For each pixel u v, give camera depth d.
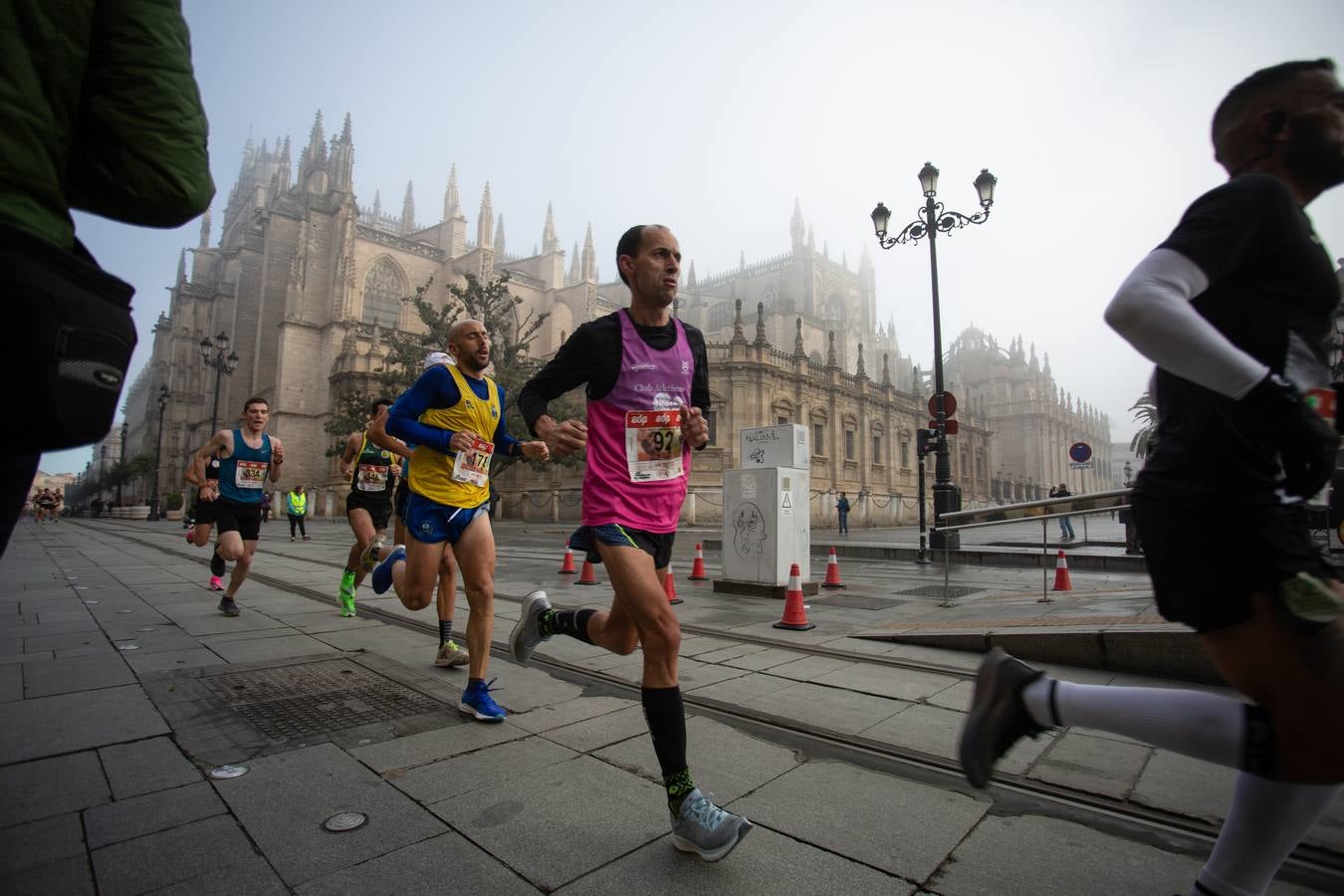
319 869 2.12
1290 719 1.39
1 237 1.19
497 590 9.03
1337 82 1.60
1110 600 7.48
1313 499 1.47
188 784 2.73
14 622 6.20
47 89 1.31
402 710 3.74
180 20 1.58
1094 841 2.37
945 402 14.97
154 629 5.88
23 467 1.39
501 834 2.37
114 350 1.40
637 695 4.09
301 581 9.43
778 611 7.57
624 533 2.37
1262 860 1.58
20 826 2.37
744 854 2.26
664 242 2.55
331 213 53.06
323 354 50.41
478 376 4.19
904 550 15.66
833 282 86.75
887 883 2.09
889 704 3.97
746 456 9.60
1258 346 1.50
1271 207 1.49
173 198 1.51
